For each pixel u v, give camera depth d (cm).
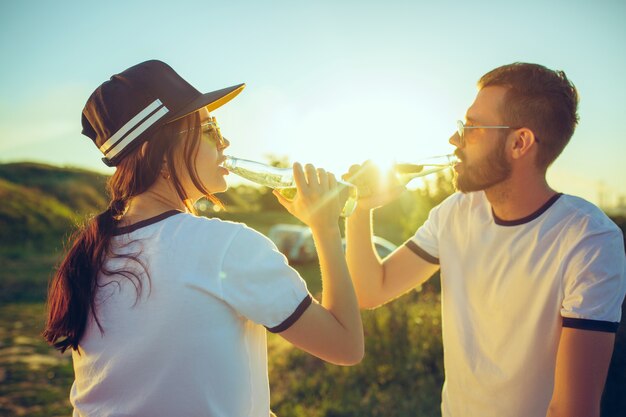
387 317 573
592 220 156
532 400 164
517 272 167
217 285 126
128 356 127
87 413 133
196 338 124
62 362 679
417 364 509
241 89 161
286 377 551
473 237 182
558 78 169
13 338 802
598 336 145
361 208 200
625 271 154
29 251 2055
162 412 124
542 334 161
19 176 3497
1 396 552
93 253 134
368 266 200
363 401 471
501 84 171
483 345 176
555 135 166
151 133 136
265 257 129
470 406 179
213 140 145
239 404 128
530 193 170
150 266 128
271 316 127
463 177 176
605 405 389
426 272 204
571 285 153
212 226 131
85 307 134
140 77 138
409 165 195
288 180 181
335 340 133
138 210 139
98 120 140
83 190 3444
